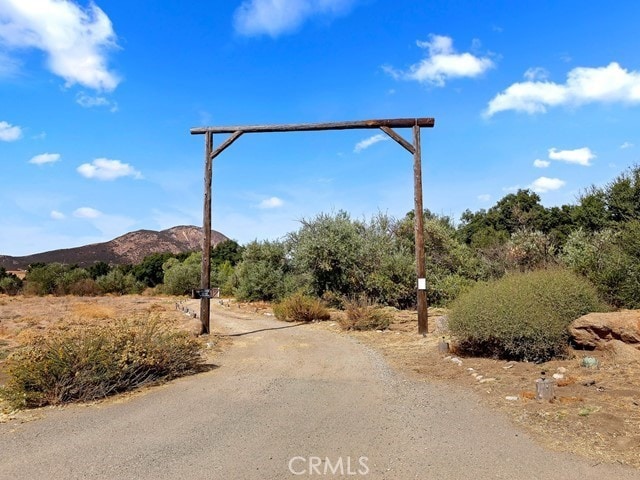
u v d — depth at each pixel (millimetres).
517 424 5102
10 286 41031
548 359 7844
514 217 38281
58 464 4410
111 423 5723
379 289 18578
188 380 8008
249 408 6160
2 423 5898
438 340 10883
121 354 7461
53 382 6848
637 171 14836
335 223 19547
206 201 13648
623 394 5664
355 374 8141
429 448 4570
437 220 25406
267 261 26078
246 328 14680
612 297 10281
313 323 15539
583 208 17016
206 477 4039
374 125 12852
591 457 4176
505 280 9078
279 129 13438
